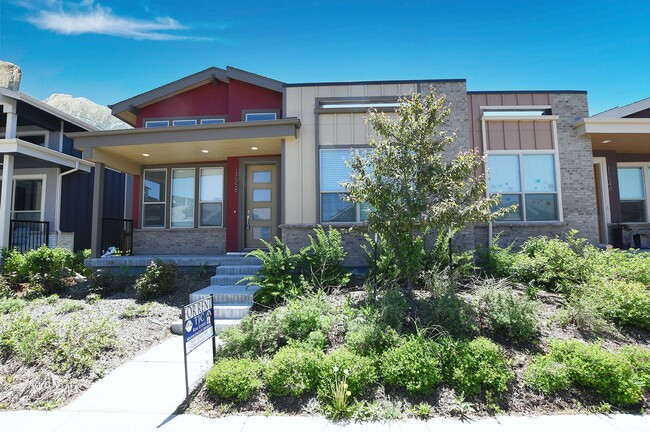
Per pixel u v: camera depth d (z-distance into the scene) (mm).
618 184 11477
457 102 8875
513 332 4441
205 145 9250
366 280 6449
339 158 8641
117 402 3680
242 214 10148
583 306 4754
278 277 6441
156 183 11125
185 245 10727
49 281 7590
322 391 3654
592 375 3666
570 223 9203
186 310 3828
